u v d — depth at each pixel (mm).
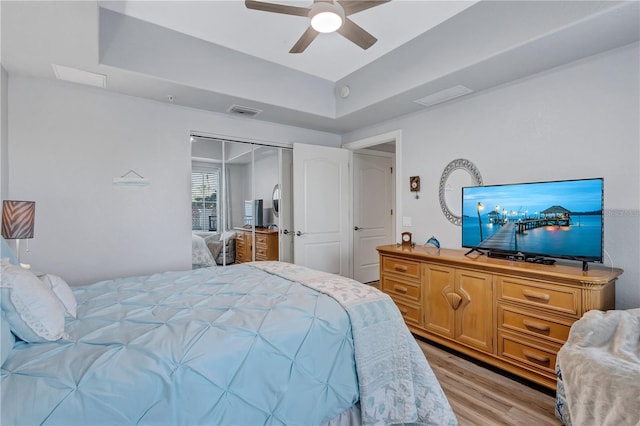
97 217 2867
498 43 2229
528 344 2152
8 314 1102
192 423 1087
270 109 3451
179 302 1655
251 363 1245
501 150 2779
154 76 2615
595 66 2246
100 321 1411
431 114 3383
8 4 1668
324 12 1780
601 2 1758
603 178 2188
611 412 1370
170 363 1109
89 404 956
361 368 1533
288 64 3334
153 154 3148
